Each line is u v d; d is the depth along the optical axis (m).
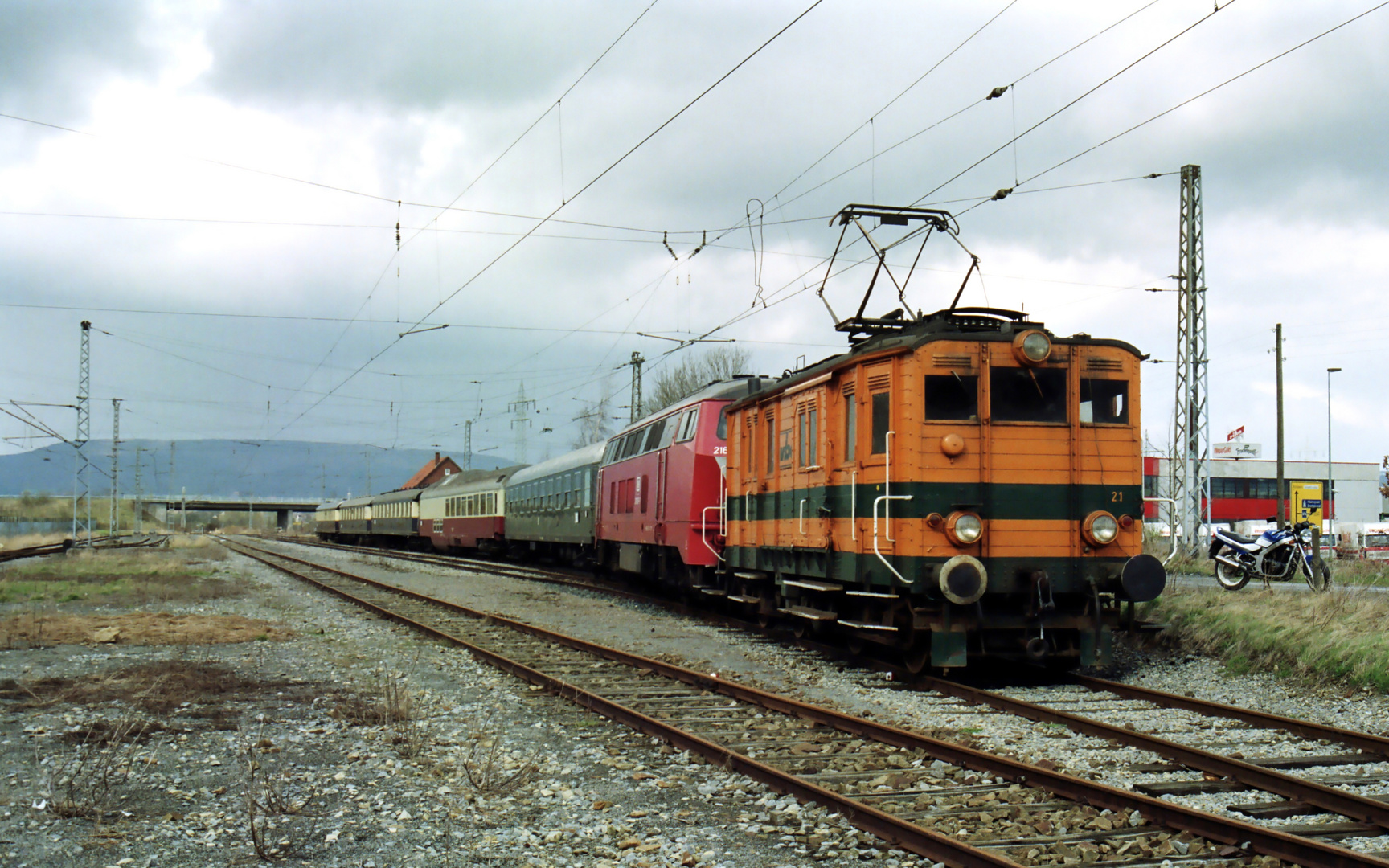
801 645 14.62
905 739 8.02
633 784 7.21
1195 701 9.72
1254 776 6.97
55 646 14.33
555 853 5.76
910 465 11.11
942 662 11.05
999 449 11.23
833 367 12.66
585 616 19.41
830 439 12.82
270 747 8.25
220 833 6.09
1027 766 6.94
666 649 14.57
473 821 6.32
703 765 7.61
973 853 5.29
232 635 15.38
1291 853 5.37
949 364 11.22
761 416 15.82
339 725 9.09
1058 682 11.73
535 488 37.72
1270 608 12.98
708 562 18.53
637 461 23.30
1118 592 11.36
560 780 7.32
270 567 36.12
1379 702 9.77
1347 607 12.18
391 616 18.22
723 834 6.07
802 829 6.06
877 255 13.78
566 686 10.52
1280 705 10.09
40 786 7.09
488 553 46.66
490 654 12.92
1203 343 26.50
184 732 8.77
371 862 5.62
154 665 12.09
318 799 6.80
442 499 54.25
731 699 10.32
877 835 5.91
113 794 6.88
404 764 7.73
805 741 8.27
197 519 157.88
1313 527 16.56
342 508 81.88
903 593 11.32
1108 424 11.55
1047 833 5.95
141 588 24.28
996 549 11.13
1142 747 8.05
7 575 29.05
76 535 50.19
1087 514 11.38
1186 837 5.76
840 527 12.54
